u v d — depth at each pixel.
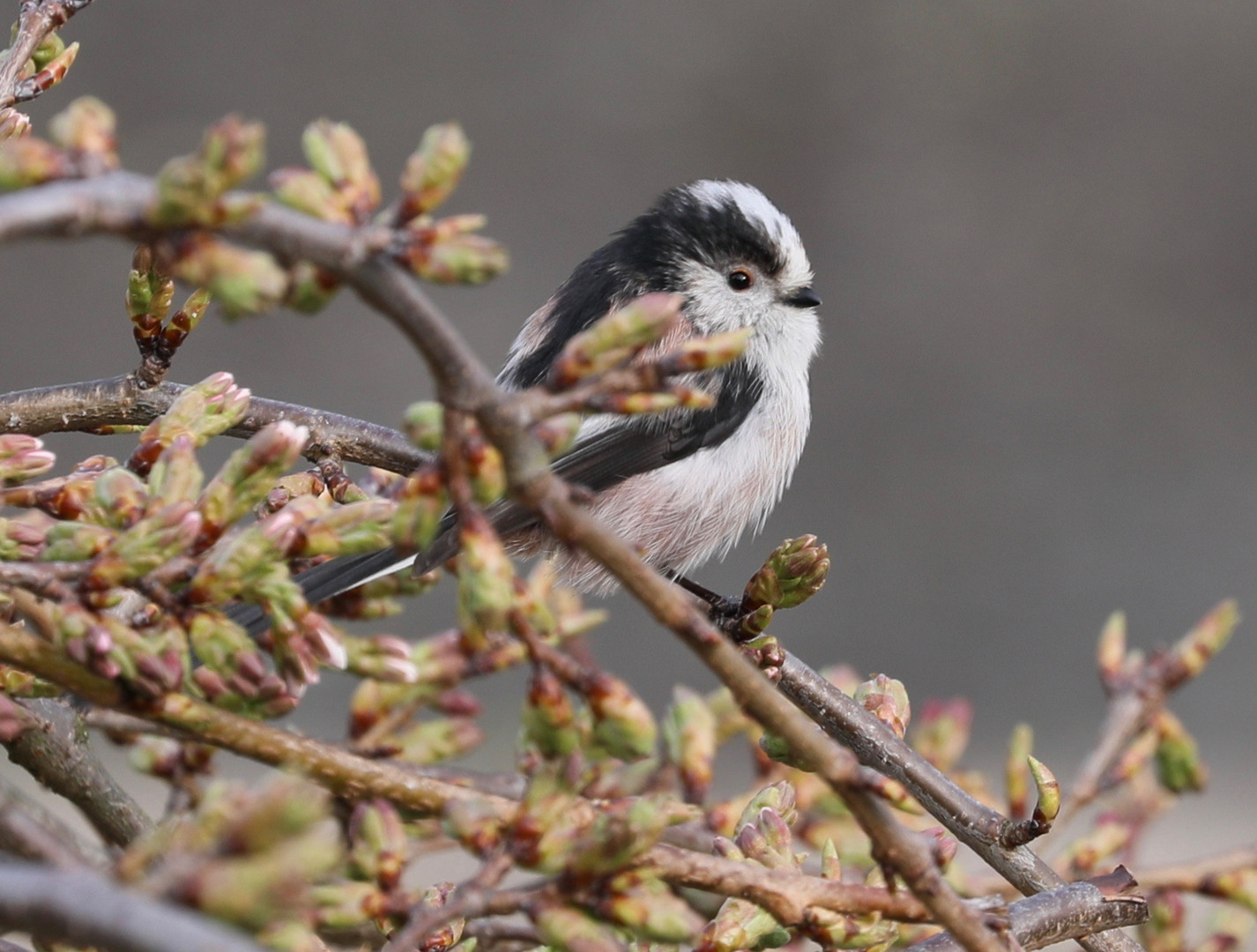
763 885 4.49
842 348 25.98
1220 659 20.84
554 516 3.79
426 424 3.72
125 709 4.57
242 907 2.88
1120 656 8.56
